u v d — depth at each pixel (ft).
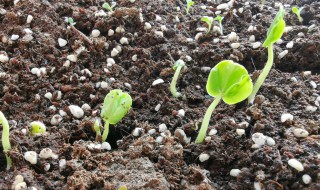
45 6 0.59
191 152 0.41
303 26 0.58
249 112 0.44
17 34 0.56
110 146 0.43
